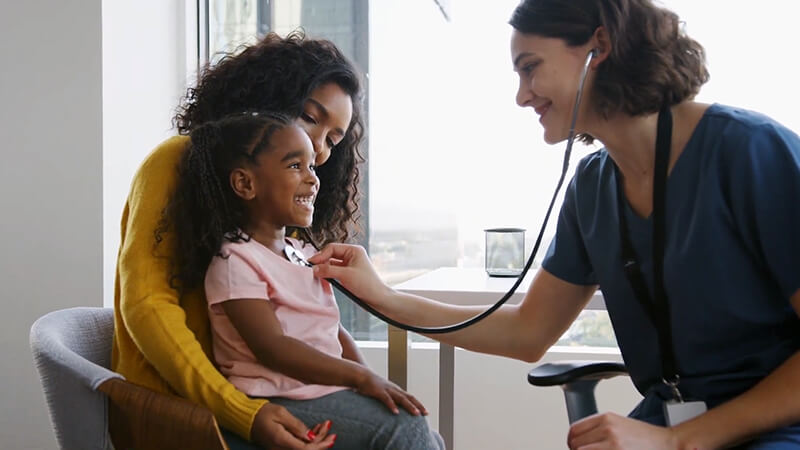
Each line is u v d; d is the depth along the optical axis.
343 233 1.70
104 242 2.34
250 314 1.27
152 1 2.55
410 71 2.80
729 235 1.28
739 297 1.29
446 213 2.77
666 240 1.33
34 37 2.34
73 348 1.40
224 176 1.34
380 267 2.87
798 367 1.20
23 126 2.36
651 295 1.37
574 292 1.58
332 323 1.39
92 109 2.33
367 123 2.86
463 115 2.74
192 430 1.14
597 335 2.75
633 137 1.35
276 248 1.39
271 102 1.49
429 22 2.74
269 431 1.18
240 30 2.88
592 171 1.50
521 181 2.70
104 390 1.18
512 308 1.61
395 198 2.84
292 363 1.26
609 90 1.30
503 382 2.68
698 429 1.19
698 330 1.32
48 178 2.36
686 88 1.33
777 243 1.23
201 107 1.52
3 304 2.39
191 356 1.22
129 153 2.45
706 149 1.30
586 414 1.48
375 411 1.25
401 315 1.59
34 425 2.40
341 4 2.86
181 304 1.35
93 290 2.35
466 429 2.71
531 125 2.67
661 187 1.33
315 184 1.37
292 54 1.52
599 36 1.30
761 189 1.24
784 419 1.19
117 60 2.39
